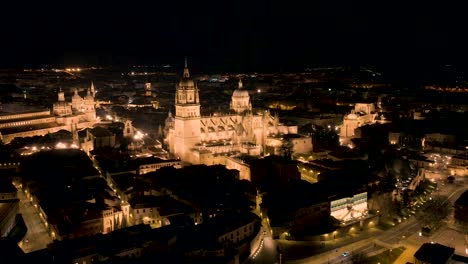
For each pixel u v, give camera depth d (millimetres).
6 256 169625
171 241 184750
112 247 177625
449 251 192125
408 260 198375
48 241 199750
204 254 178750
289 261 194375
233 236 198250
